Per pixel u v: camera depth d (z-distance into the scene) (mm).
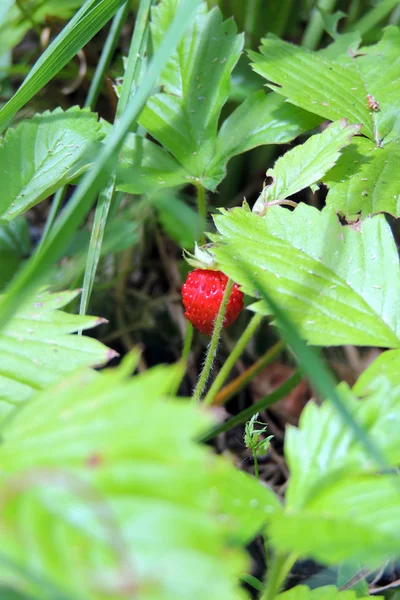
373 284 247
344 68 307
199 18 302
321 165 267
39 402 188
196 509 161
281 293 244
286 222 258
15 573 148
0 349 230
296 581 295
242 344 276
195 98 297
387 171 278
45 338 232
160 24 304
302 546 184
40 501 163
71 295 238
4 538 155
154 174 286
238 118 295
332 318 241
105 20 276
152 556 153
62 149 276
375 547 181
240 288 242
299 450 201
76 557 152
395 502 192
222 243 254
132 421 175
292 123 293
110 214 304
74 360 230
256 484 198
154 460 167
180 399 187
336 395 193
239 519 193
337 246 253
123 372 189
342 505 193
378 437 200
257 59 300
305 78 299
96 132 280
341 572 258
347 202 271
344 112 290
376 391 204
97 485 165
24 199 268
